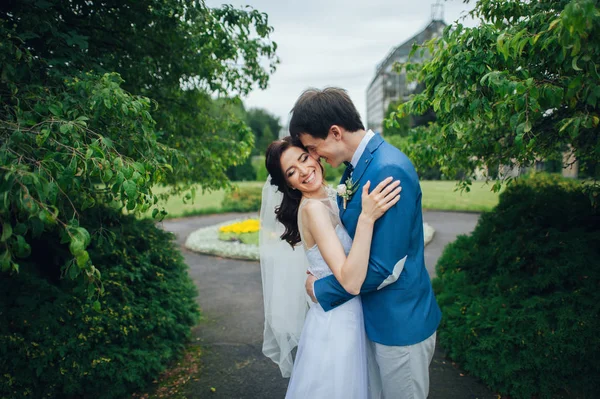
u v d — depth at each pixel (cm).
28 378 233
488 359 273
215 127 409
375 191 147
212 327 421
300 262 205
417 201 159
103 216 319
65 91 201
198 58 347
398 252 151
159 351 308
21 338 233
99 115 189
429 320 166
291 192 185
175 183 397
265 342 216
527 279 299
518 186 418
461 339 298
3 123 159
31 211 124
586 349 241
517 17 204
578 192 347
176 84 358
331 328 171
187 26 318
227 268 694
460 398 266
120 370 269
